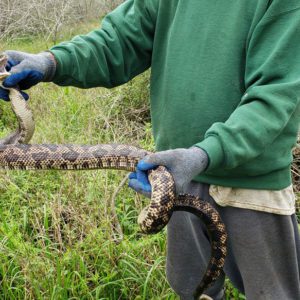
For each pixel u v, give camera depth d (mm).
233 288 1570
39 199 1983
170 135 1227
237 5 1069
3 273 1551
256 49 1033
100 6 5324
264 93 965
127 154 1236
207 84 1121
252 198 1153
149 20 1278
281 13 991
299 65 978
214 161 917
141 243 1623
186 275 1396
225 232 1109
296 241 1232
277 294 1213
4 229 1730
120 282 1574
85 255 1630
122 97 2834
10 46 4172
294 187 2066
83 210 1859
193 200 1088
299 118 1126
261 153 1012
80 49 1196
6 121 2990
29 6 4359
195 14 1131
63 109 2859
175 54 1172
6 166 1259
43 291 1509
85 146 1271
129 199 1929
